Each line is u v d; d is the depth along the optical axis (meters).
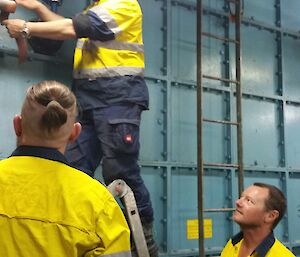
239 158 4.31
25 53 3.24
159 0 4.48
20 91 3.60
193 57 4.64
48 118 1.50
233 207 4.65
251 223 2.48
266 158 5.04
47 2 3.59
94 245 1.44
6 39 3.57
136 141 3.22
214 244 4.51
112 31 3.18
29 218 1.42
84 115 3.35
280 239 5.00
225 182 4.69
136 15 3.30
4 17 3.10
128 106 3.23
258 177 4.96
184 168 4.43
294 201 5.19
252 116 5.00
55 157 1.54
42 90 1.54
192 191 4.45
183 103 4.50
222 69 4.85
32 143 1.55
